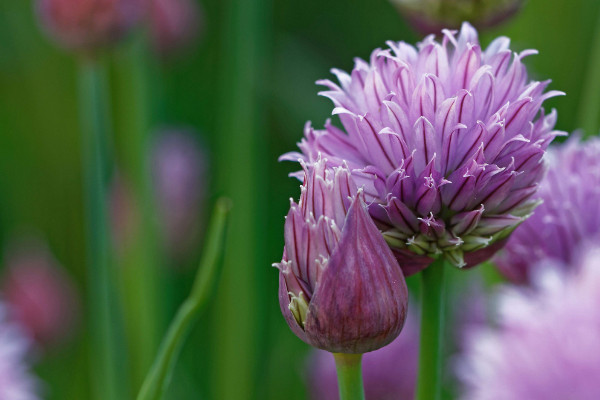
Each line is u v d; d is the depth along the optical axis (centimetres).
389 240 28
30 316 50
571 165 32
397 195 28
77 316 53
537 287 32
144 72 43
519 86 28
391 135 27
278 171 56
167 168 55
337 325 27
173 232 55
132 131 43
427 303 29
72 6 38
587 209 32
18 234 57
